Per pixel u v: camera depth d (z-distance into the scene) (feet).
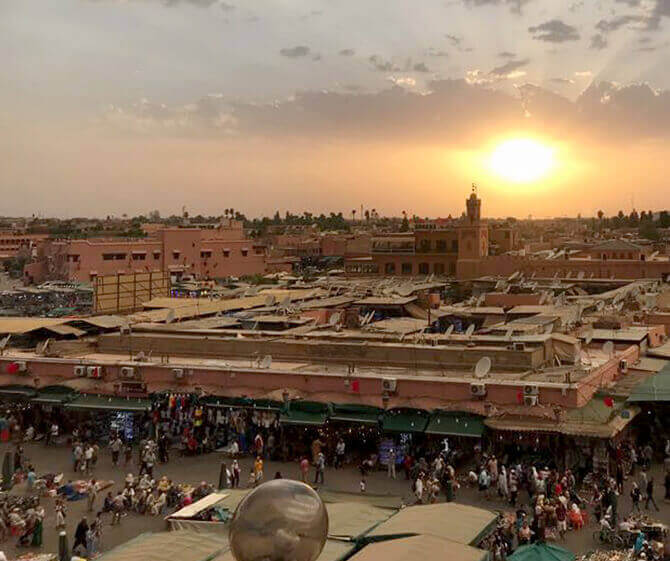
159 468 115.03
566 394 110.73
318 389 123.65
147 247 424.87
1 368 140.87
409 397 118.52
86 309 302.25
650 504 97.30
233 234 497.05
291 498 18.12
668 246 459.32
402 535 65.67
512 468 106.22
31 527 88.79
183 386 130.52
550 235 644.69
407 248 368.89
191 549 64.69
